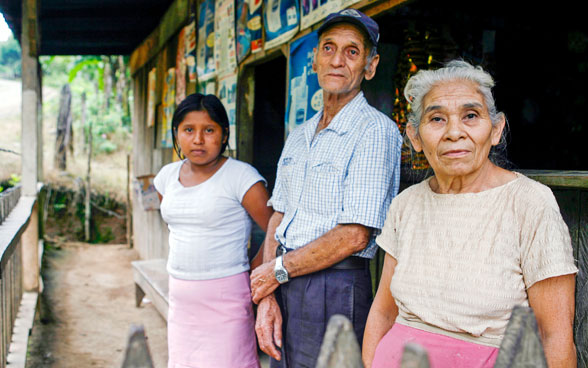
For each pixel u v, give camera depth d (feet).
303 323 6.07
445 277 4.05
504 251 3.84
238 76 13.05
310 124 6.72
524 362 2.44
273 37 10.87
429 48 9.70
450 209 4.19
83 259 28.04
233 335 7.43
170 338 7.76
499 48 13.16
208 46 15.48
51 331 15.98
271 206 7.65
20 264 15.52
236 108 13.08
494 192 4.04
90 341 15.24
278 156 16.92
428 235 4.27
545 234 3.67
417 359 1.93
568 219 5.39
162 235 22.24
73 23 24.26
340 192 5.92
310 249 5.89
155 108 23.89
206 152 7.33
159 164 23.00
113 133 49.24
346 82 6.19
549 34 13.24
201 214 7.28
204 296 7.36
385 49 10.02
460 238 4.06
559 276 3.60
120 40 27.25
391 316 4.90
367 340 4.89
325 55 6.28
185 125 7.30
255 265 8.04
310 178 6.17
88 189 34.73
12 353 11.61
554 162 13.33
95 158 45.85
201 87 16.42
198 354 7.43
